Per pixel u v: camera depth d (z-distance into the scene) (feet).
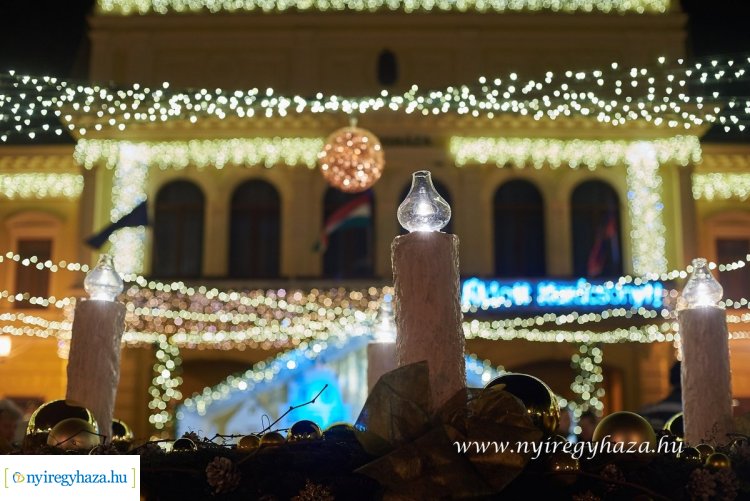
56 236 72.54
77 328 12.94
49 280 71.97
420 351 9.45
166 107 68.44
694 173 72.18
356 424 9.38
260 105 67.62
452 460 8.96
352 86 70.28
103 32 70.79
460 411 9.23
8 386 69.46
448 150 68.80
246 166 69.51
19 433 23.29
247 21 71.10
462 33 70.90
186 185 69.92
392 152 68.54
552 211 68.69
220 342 66.85
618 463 10.11
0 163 73.00
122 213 68.64
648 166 69.00
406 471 8.93
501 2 71.97
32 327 70.44
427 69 70.64
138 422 65.82
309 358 66.54
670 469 10.09
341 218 64.80
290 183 69.26
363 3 72.13
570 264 68.03
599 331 66.03
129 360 66.03
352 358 66.54
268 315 66.85
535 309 65.41
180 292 67.00
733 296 70.90
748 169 72.33
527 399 10.44
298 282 67.00
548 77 55.01
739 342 69.51
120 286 13.47
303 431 11.15
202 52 70.95
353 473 9.73
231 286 67.10
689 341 12.16
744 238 71.82
